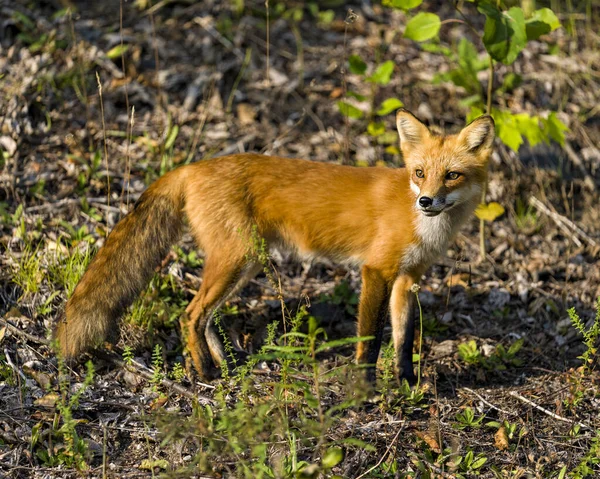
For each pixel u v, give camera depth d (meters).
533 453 8.85
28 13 15.14
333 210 10.07
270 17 16.42
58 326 9.48
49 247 11.24
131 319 10.27
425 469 8.42
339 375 8.01
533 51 16.52
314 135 14.23
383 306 10.04
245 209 9.91
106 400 9.15
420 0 10.99
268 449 8.30
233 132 13.97
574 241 13.21
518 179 13.91
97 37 15.04
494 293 11.99
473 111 11.82
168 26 15.73
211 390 9.54
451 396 9.86
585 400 9.77
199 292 9.94
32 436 8.28
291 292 11.60
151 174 12.79
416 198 9.67
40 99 13.59
